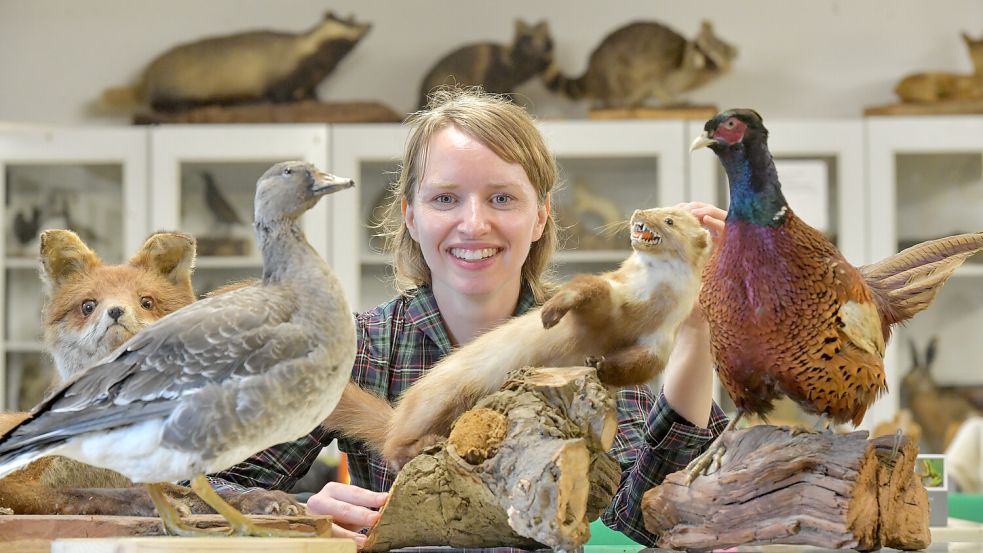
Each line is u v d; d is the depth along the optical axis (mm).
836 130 3930
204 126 4035
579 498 1200
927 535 1271
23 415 1538
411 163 1921
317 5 4520
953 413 3947
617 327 1438
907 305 1339
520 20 4297
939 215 3920
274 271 1199
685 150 3930
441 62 4293
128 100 4406
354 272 3922
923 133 3932
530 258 2033
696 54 4215
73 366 1632
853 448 1181
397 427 1539
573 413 1279
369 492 1593
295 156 3994
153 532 1212
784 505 1186
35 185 4047
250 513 1404
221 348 1119
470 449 1261
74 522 1231
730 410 3598
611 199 3922
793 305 1173
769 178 1188
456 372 1501
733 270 1199
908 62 4426
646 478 1693
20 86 4508
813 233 1194
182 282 1738
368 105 4133
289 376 1135
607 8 4488
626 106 4211
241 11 4527
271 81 4270
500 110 1831
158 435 1103
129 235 4004
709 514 1233
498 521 1298
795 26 4449
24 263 4023
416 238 1939
